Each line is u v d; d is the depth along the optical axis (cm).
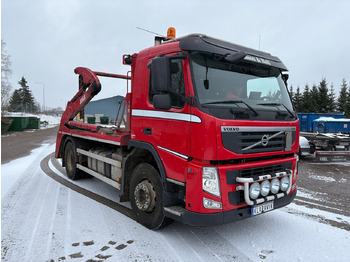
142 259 294
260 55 373
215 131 284
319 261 295
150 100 364
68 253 305
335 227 389
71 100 677
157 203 354
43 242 329
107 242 333
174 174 320
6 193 530
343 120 1739
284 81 409
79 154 617
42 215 418
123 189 413
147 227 375
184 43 304
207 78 311
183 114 307
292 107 398
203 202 287
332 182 674
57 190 559
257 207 317
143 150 392
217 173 288
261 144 325
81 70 637
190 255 304
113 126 557
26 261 287
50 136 2041
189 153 300
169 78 300
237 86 336
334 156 917
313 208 473
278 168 349
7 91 3241
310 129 2214
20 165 832
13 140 1708
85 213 430
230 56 308
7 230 362
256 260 296
